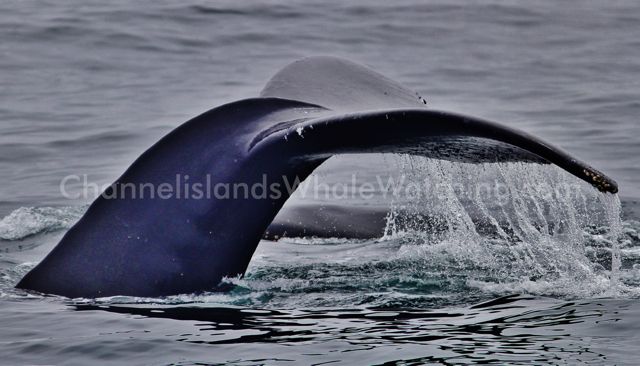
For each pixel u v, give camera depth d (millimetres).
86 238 29719
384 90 32656
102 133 62750
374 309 29422
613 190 25156
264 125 29688
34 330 27141
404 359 24266
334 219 43562
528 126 64938
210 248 29375
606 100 71938
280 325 27500
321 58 33438
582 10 99875
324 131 27812
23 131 63281
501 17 96750
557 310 29016
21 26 88312
